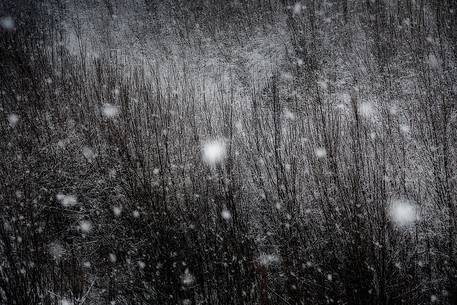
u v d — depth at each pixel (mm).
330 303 1648
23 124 2715
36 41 3936
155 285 1873
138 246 2051
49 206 2350
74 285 1919
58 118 2742
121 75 3035
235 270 1812
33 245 1979
